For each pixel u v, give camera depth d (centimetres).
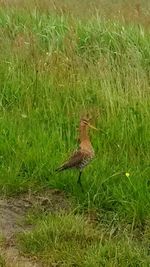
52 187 678
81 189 659
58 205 650
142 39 993
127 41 980
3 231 601
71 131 770
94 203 641
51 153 720
